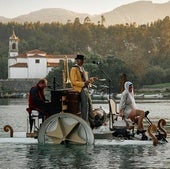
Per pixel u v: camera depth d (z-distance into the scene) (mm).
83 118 22156
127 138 22578
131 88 22938
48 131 21859
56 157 19266
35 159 18875
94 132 22375
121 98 22859
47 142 21875
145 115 22719
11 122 43000
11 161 18516
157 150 20656
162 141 23062
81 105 22156
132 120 22859
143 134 22625
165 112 66375
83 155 19578
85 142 21609
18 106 95812
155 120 45312
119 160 18578
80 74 22406
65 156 19438
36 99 22438
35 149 20844
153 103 116688
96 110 23109
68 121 21719
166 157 19125
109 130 22641
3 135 25219
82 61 22594
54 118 21766
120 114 22875
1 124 40000
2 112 66438
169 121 43844
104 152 20203
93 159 18797
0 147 21328
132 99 22859
